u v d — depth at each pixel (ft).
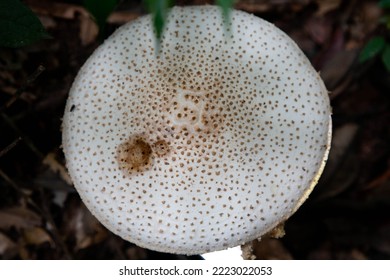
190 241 1.20
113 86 1.22
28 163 1.54
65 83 1.56
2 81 1.53
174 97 1.20
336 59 1.66
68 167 1.23
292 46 1.27
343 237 1.65
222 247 1.21
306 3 1.69
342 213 1.63
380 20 1.65
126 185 1.19
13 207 1.55
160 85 1.20
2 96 1.53
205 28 1.24
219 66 1.22
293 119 1.22
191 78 1.21
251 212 1.19
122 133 1.20
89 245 1.58
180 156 1.18
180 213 1.18
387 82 1.68
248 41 1.24
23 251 1.55
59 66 1.57
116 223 1.20
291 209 1.23
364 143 1.69
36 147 1.55
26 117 1.54
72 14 1.58
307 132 1.22
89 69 1.24
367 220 1.64
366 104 1.69
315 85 1.25
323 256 1.65
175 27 1.24
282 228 1.28
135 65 1.22
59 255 1.57
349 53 1.66
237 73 1.22
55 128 1.55
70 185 1.53
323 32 1.69
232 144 1.19
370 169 1.67
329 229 1.64
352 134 1.66
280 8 1.68
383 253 1.65
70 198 1.57
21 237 1.56
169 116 1.19
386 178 1.65
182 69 1.21
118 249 1.58
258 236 1.23
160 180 1.18
